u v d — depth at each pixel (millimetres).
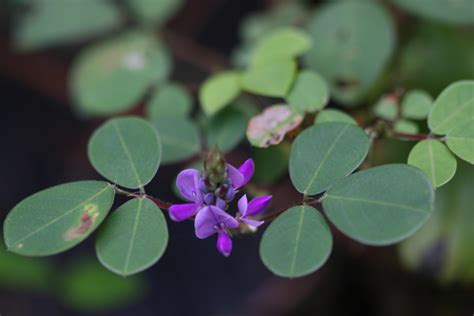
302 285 359
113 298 349
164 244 202
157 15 296
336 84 252
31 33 309
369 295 325
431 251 272
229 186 207
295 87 234
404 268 284
